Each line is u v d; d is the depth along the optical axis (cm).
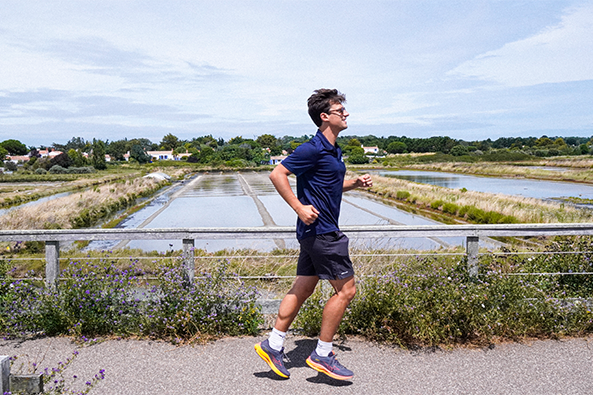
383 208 2128
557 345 337
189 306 358
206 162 12238
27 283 386
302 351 332
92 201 2320
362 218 1759
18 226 1549
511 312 355
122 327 363
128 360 312
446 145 17175
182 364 305
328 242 269
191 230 379
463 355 320
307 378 284
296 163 263
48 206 1980
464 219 1747
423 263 422
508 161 9494
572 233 382
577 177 4484
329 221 271
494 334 351
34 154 14962
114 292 372
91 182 4891
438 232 384
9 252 1012
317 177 269
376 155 16588
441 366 301
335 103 272
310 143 266
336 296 278
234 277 400
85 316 359
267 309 403
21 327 361
